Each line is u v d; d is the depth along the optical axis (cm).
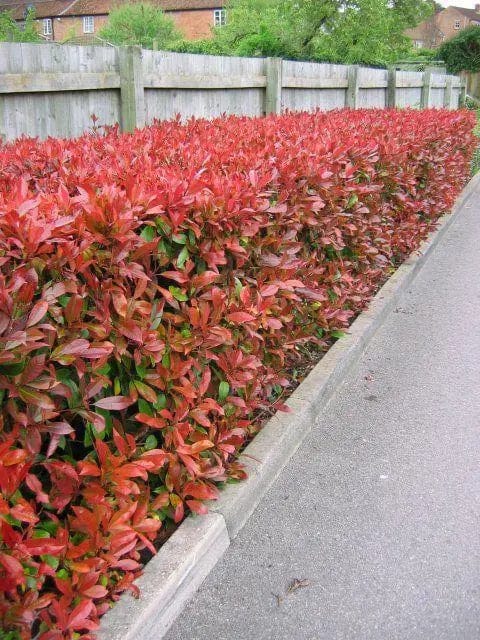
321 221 430
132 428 279
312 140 511
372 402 434
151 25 4578
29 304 205
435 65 3412
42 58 598
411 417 414
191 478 278
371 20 2528
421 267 771
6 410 210
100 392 252
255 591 271
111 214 241
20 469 194
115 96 689
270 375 357
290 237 371
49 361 214
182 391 269
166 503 265
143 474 234
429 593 271
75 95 642
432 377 474
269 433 355
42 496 210
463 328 575
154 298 283
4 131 577
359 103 1416
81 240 234
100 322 236
